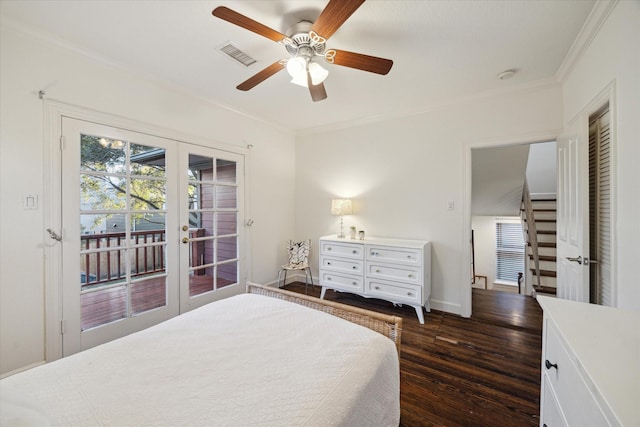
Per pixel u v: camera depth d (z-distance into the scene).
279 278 4.01
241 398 0.87
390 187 3.47
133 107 2.42
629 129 1.37
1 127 1.76
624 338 0.85
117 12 1.68
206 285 3.11
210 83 2.65
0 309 1.78
